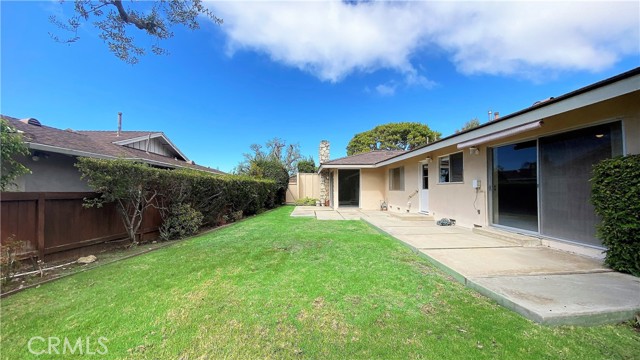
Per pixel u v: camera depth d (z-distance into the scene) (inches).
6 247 146.6
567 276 141.0
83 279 154.3
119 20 197.9
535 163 222.1
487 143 273.1
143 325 104.1
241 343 92.1
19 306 120.9
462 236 256.5
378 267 170.1
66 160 302.4
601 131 171.5
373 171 591.2
